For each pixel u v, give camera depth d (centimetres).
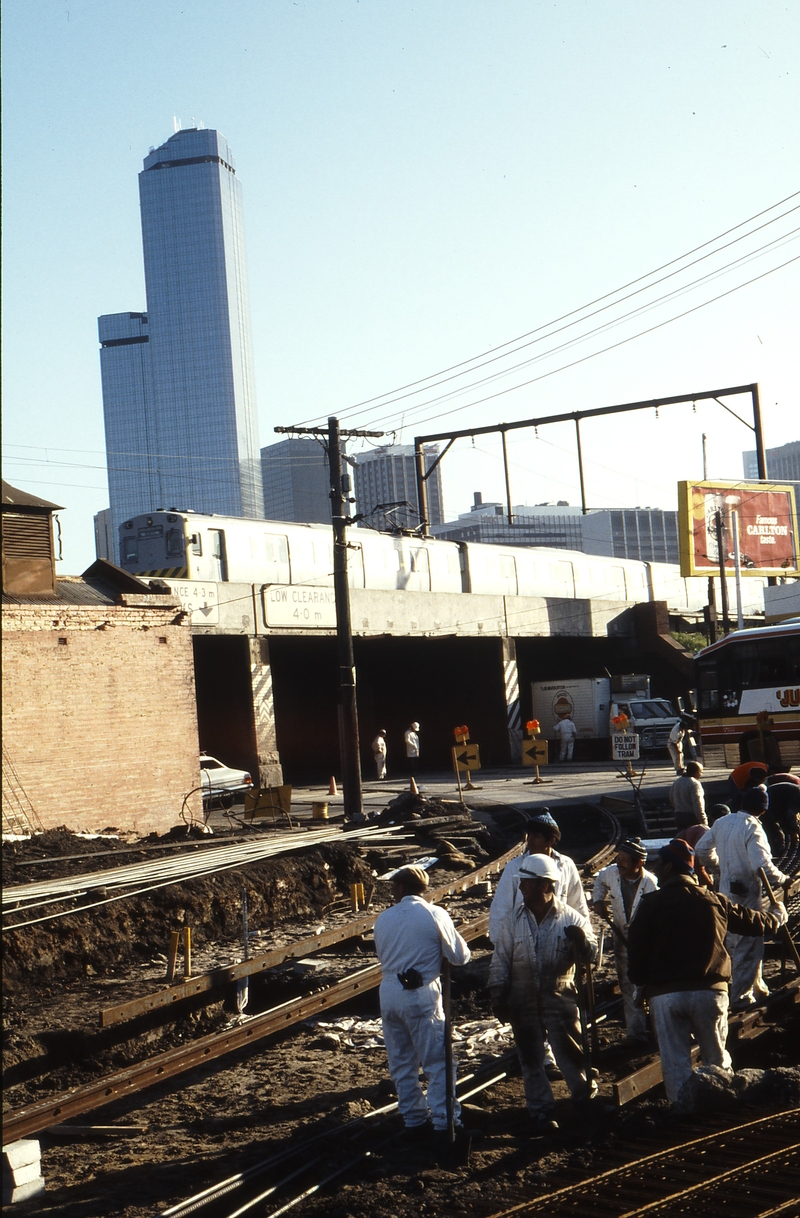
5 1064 911
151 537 3309
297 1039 1016
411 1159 668
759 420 3919
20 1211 636
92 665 2077
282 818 2245
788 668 2789
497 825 2233
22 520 2066
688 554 4703
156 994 1005
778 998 888
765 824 1440
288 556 3609
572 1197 602
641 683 4522
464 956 692
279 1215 602
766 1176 613
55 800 1973
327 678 4784
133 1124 801
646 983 714
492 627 4356
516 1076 830
